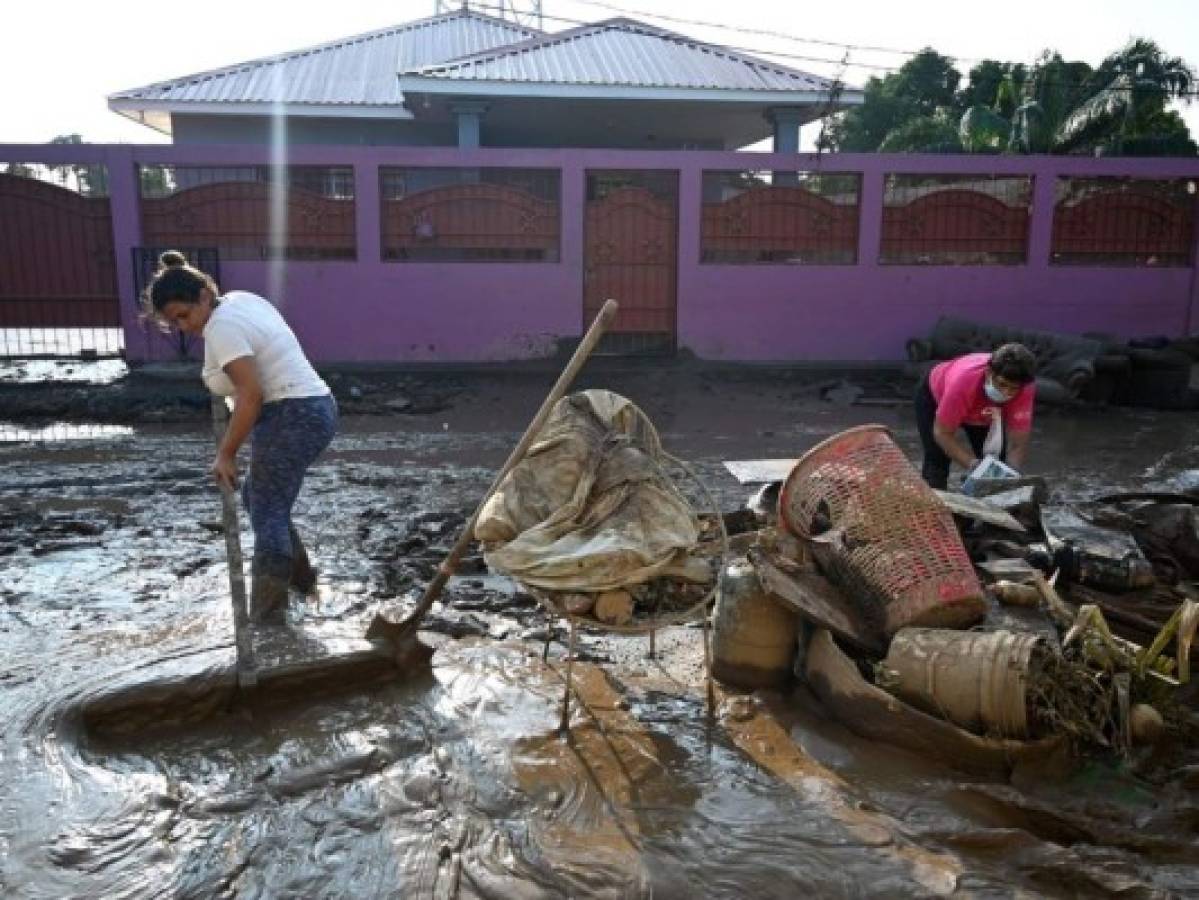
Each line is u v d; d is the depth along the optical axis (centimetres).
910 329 1445
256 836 300
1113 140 2469
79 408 1091
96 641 439
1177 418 1129
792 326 1437
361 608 490
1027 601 417
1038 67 3091
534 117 1969
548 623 475
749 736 366
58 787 321
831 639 379
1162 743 347
